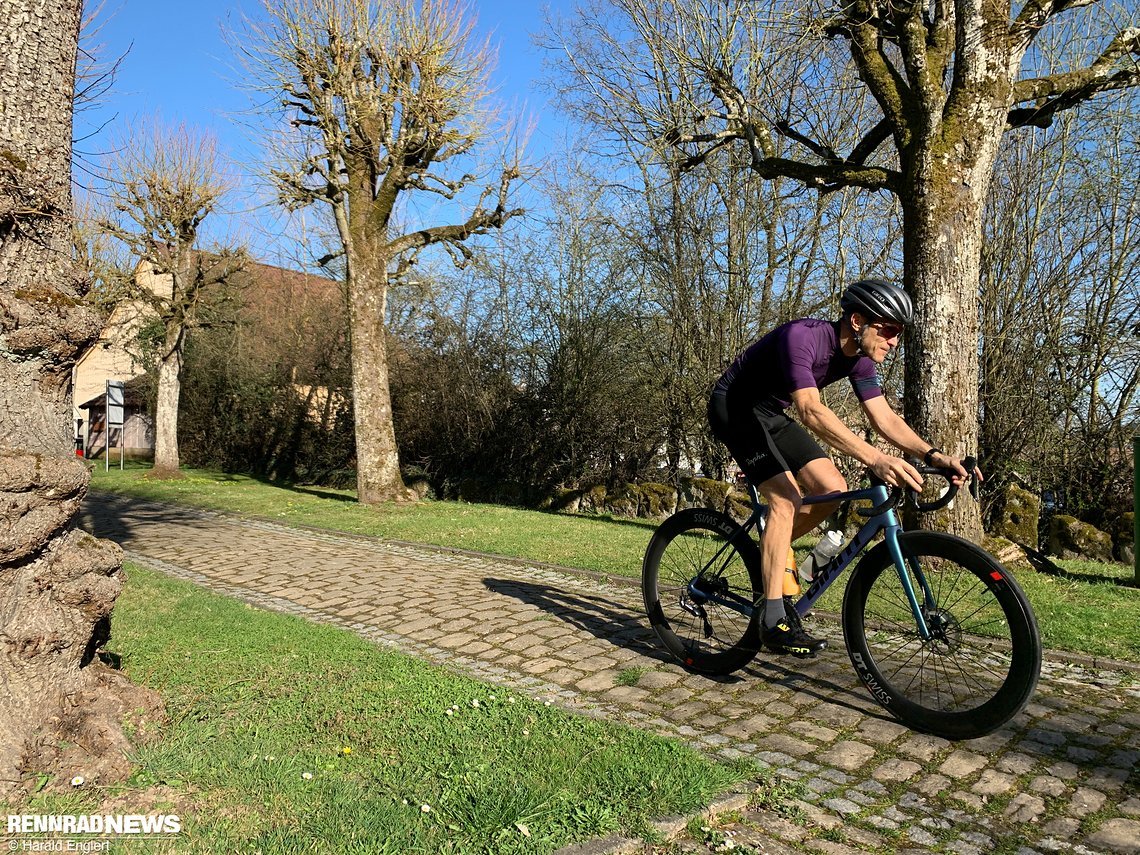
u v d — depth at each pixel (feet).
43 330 9.25
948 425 21.63
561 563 24.44
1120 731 10.82
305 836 7.73
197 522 38.50
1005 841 8.26
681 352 44.19
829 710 11.91
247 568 25.64
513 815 8.24
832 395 37.76
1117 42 22.47
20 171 9.20
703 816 8.62
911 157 22.18
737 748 10.64
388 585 22.08
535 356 51.39
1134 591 19.02
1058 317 31.09
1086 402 30.63
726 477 42.91
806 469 11.94
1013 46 21.49
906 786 9.50
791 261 41.52
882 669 11.69
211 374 86.53
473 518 38.45
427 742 10.30
